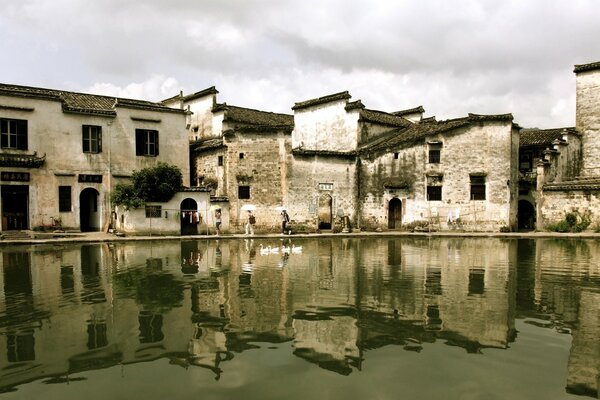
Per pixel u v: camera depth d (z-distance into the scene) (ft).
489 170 95.30
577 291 35.78
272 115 123.75
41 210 79.82
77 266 48.01
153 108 91.50
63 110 81.92
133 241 73.87
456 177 96.63
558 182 101.50
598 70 107.96
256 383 19.04
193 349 23.03
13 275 42.65
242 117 113.39
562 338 24.57
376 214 99.60
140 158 90.33
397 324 27.07
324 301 32.45
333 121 106.93
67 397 17.93
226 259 53.42
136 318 28.27
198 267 47.26
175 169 83.61
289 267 47.26
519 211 109.70
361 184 100.48
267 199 94.73
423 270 45.52
